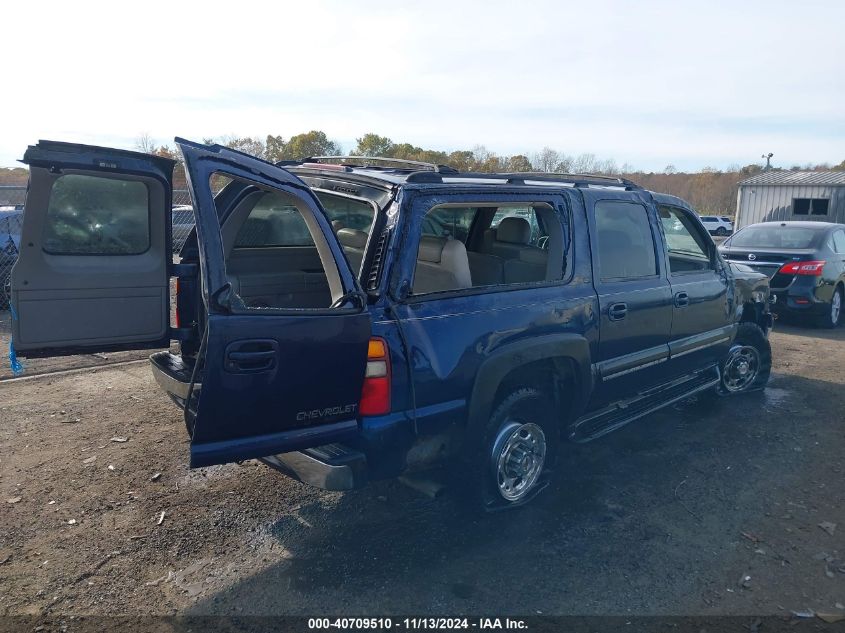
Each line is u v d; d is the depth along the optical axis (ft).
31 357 10.53
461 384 11.19
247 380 9.00
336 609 10.16
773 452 16.39
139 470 14.65
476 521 12.78
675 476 14.98
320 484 9.98
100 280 10.90
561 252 13.24
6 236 32.58
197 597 10.38
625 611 10.17
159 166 10.96
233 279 13.41
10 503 13.07
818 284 30.66
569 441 14.25
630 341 14.75
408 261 10.60
